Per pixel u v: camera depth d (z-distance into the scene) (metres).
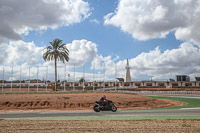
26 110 24.78
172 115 17.38
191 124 12.57
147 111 21.09
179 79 98.81
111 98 30.83
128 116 16.66
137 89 73.94
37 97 30.45
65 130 10.97
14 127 11.77
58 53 56.78
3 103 27.08
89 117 16.12
